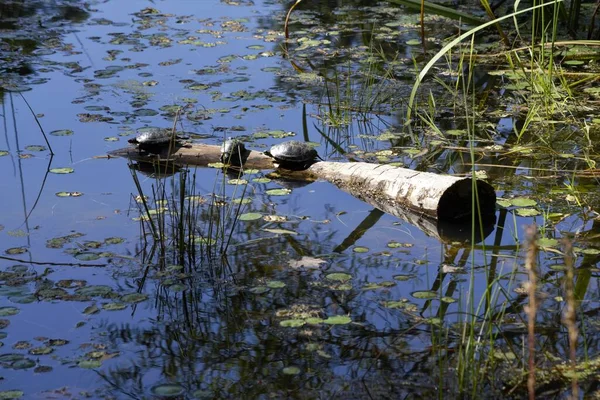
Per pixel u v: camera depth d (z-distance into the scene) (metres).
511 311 4.95
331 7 13.45
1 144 7.89
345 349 4.57
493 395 4.13
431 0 13.27
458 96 9.48
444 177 6.60
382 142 8.28
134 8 13.30
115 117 8.62
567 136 8.29
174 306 5.05
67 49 10.94
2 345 4.59
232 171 7.53
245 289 5.27
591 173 7.23
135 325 4.83
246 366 4.39
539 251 5.76
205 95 9.37
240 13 13.04
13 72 9.98
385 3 13.67
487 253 5.81
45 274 5.43
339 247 5.92
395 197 6.76
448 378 4.27
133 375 4.30
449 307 5.01
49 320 4.86
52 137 8.08
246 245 5.94
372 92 9.62
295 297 5.16
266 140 8.16
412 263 5.65
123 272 5.48
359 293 5.21
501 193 6.88
